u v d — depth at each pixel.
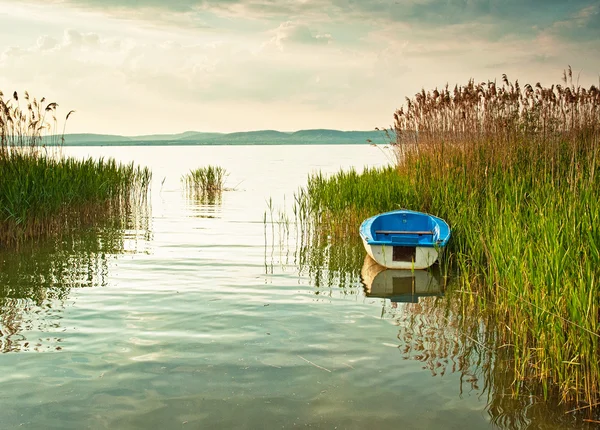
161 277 8.05
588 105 10.52
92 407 4.13
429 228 9.77
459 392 4.40
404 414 4.07
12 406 4.14
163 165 42.84
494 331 5.77
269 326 5.91
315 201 12.74
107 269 8.52
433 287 7.61
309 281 7.93
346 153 84.00
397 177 12.43
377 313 6.41
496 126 11.02
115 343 5.38
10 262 8.93
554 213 6.21
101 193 14.14
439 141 11.92
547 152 10.41
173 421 3.95
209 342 5.43
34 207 11.07
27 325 5.88
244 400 4.26
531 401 4.26
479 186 10.18
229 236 11.73
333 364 4.92
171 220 14.04
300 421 3.96
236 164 44.44
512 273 5.66
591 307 4.43
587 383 4.23
